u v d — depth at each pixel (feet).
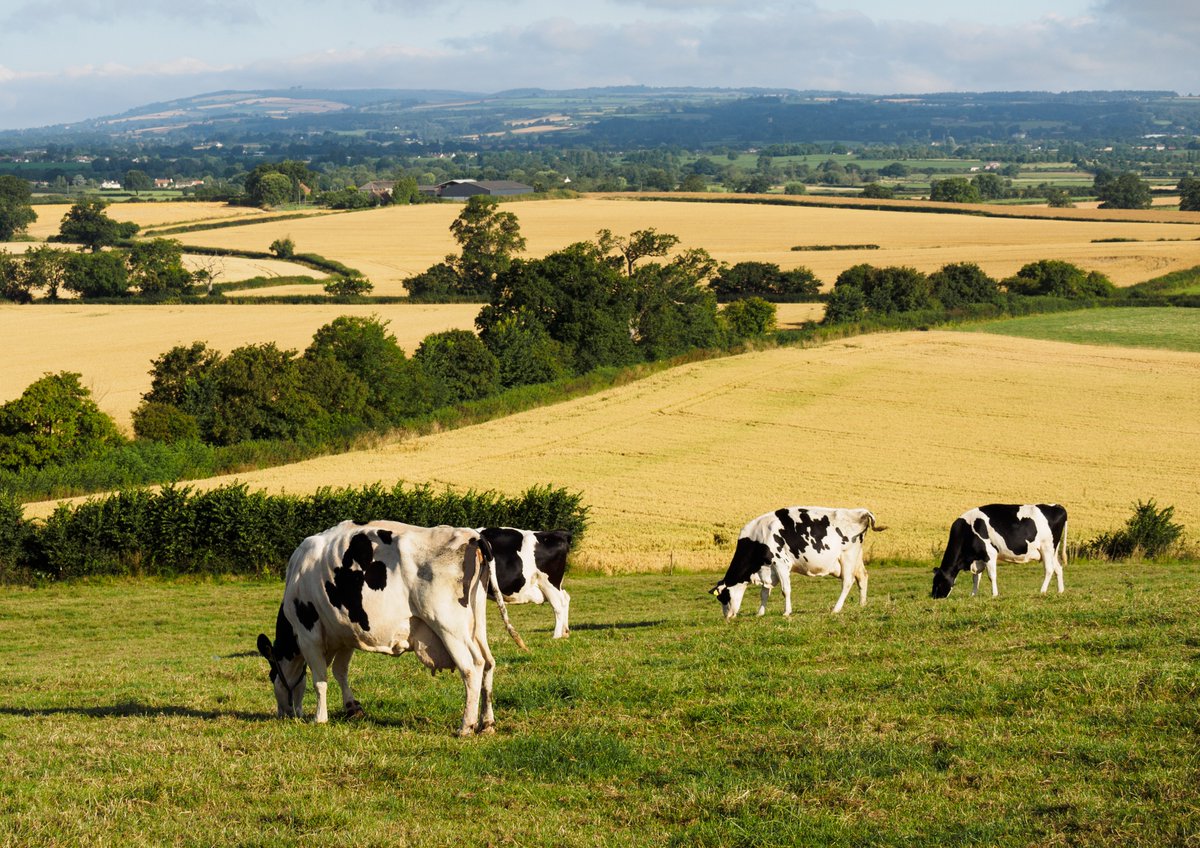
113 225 579.48
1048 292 371.35
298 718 39.58
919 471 171.42
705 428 204.33
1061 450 185.37
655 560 117.08
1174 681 35.22
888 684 38.60
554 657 50.44
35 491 151.84
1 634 85.76
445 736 35.78
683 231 591.78
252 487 159.22
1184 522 136.36
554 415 218.38
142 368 287.07
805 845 26.35
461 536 36.04
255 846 26.76
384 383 218.18
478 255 424.87
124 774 32.55
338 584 36.91
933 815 27.63
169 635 82.94
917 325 321.32
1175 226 582.35
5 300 419.13
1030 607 53.06
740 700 37.17
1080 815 26.78
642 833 27.50
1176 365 259.39
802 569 68.28
